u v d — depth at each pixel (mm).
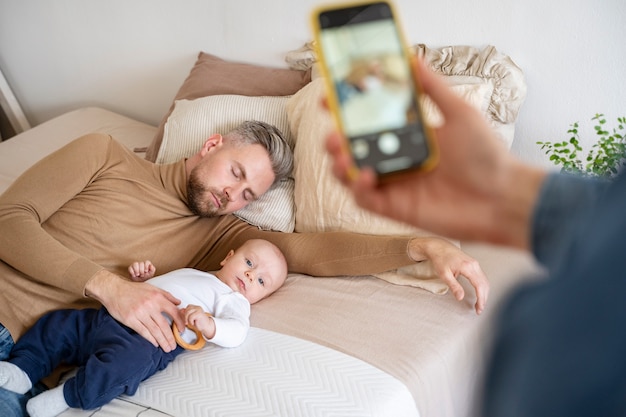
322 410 1231
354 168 554
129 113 2900
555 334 351
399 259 1591
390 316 1505
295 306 1587
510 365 368
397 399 1263
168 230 1771
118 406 1313
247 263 1649
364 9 588
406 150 555
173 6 2512
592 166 1688
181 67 2627
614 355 336
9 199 1604
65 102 3072
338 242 1684
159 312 1423
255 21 2318
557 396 349
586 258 347
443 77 1892
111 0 2670
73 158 1687
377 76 575
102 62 2846
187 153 2023
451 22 1925
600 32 1738
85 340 1469
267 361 1373
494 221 551
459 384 1434
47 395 1318
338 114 564
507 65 1824
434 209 564
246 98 2061
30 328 1520
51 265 1517
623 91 1762
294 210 1877
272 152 1797
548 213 431
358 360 1353
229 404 1269
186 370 1385
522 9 1812
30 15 2936
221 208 1778
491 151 549
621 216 341
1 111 3252
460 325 1467
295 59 2207
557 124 1881
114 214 1706
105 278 1483
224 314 1502
